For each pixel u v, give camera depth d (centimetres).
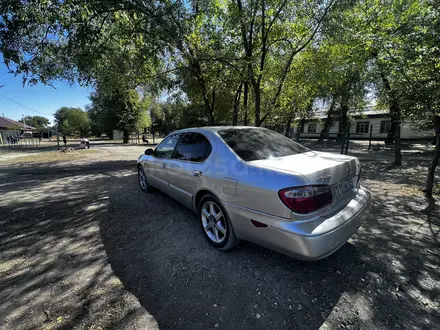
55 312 173
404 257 246
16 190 527
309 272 220
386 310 175
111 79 768
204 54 703
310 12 662
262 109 877
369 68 829
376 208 396
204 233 277
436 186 533
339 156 257
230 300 185
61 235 301
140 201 430
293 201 179
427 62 366
